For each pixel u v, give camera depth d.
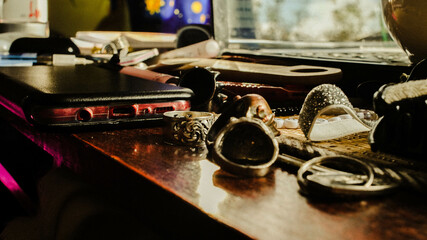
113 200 0.21
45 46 0.51
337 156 0.18
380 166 0.18
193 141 0.23
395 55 0.34
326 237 0.14
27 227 0.31
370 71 0.32
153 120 0.26
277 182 0.18
